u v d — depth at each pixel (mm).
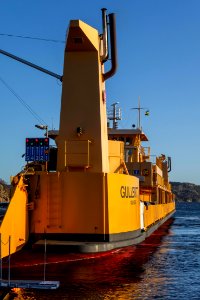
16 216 18594
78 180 19969
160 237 40781
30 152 20797
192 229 58469
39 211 20047
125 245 21469
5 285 14102
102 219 19859
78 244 18969
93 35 21609
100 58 22422
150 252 27203
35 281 14656
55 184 20031
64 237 19859
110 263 20219
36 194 20062
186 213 156750
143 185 35375
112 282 16688
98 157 21328
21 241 18953
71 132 21609
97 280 16875
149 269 20484
